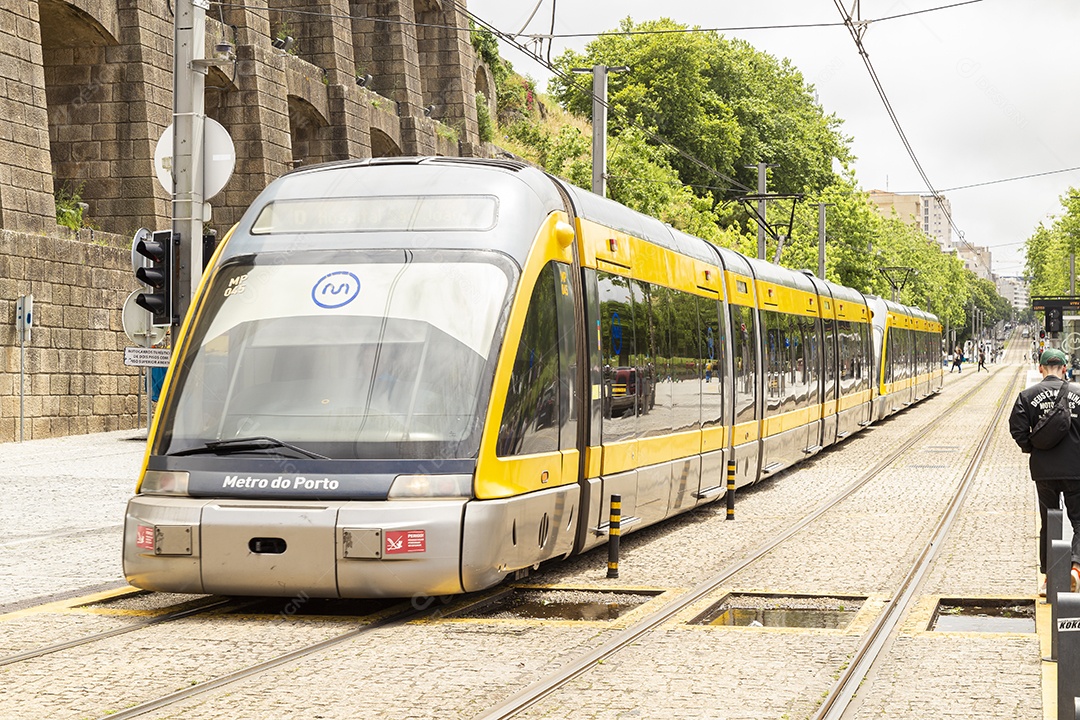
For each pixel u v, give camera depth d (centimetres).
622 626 941
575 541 1184
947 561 1273
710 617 1014
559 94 7588
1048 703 706
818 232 6575
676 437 1505
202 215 1432
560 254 1149
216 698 714
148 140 3183
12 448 2527
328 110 4103
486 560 966
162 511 971
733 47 8112
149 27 3212
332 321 1021
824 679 768
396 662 813
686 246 1653
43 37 3161
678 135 7481
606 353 1254
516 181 1109
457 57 5019
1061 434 1031
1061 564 817
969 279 15238
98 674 773
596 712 690
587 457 1192
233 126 3597
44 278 2734
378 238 1059
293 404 995
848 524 1587
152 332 1844
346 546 934
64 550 1328
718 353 1741
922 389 5347
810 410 2483
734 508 1770
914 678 772
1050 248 9125
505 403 1010
